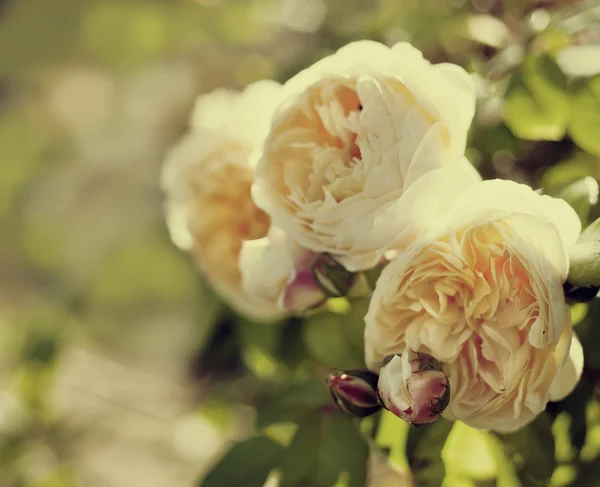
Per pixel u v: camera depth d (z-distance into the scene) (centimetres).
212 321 81
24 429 93
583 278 57
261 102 69
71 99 150
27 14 129
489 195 56
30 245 151
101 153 154
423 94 58
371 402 58
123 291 135
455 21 75
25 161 155
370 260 59
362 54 60
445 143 58
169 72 137
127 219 144
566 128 67
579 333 62
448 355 56
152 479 96
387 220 57
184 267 122
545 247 56
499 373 57
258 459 66
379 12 83
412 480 63
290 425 67
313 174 60
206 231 70
